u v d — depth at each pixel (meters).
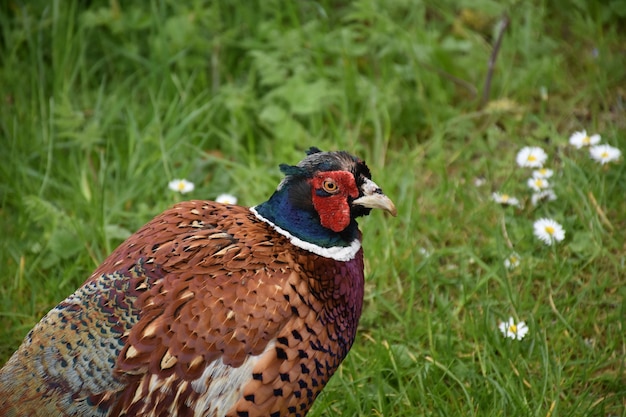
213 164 9.44
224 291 5.62
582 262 8.20
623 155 8.97
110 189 9.04
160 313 5.54
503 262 7.96
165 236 5.95
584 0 10.74
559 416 6.94
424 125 9.85
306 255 5.93
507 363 7.23
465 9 10.84
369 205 6.04
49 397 5.38
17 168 8.96
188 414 5.54
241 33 10.47
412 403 7.12
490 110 9.69
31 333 5.65
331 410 7.00
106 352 5.44
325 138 9.66
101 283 5.73
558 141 9.21
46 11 10.12
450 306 7.87
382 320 7.91
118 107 9.49
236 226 6.03
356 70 10.09
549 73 10.21
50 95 9.86
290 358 5.69
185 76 9.99
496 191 8.92
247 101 9.62
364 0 10.22
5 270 8.13
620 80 10.23
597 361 7.30
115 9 10.20
